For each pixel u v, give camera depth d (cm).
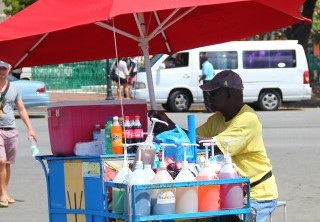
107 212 747
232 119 820
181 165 754
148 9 709
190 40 1031
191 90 3556
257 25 978
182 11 945
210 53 3566
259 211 819
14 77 3169
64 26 730
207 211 730
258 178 821
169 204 710
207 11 944
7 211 1398
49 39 927
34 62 964
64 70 5025
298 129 2723
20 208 1426
